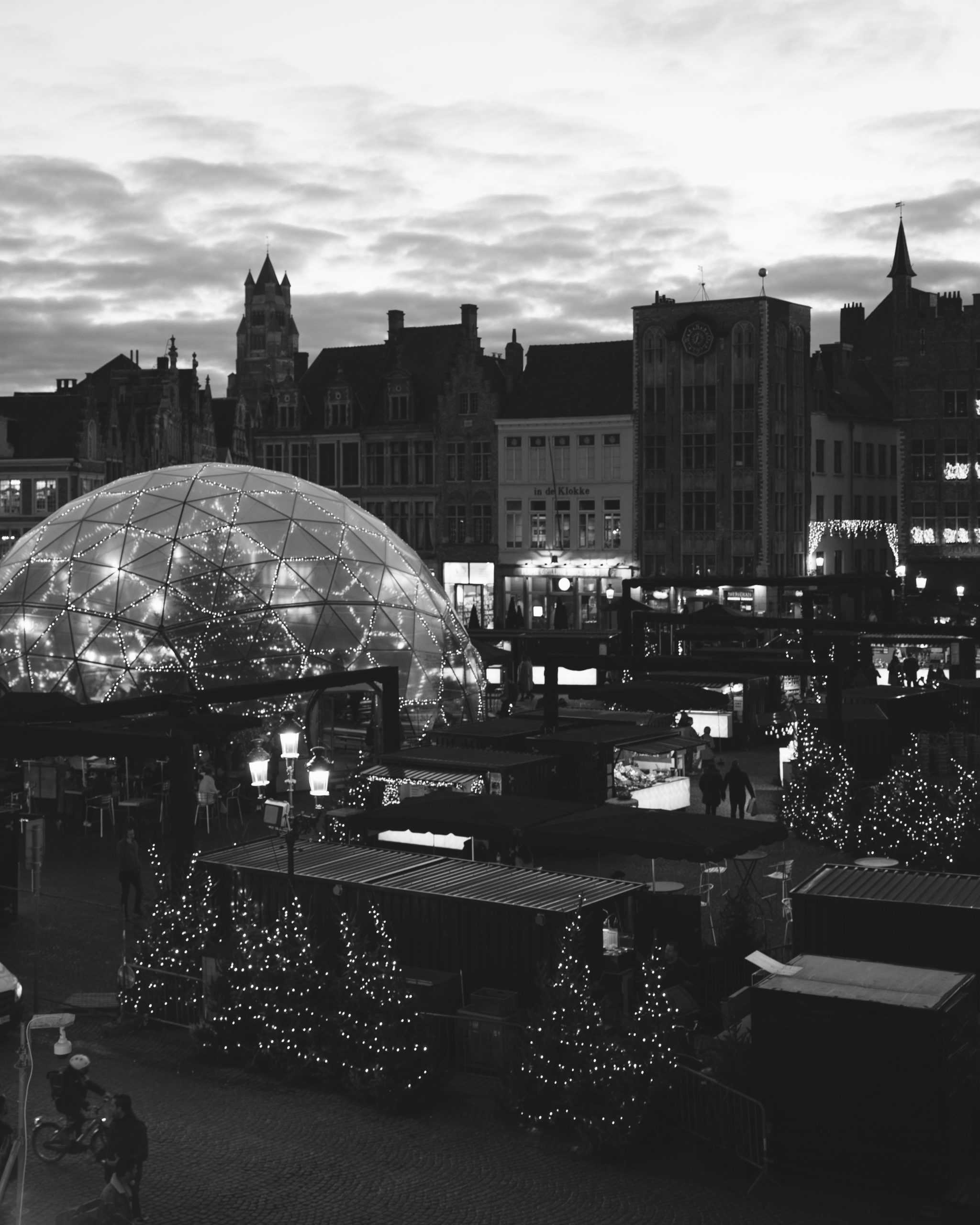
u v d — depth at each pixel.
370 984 18.09
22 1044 14.88
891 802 29.66
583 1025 16.55
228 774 36.94
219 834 33.38
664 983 18.67
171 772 22.31
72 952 23.83
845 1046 14.72
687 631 57.28
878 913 18.02
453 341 92.44
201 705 27.19
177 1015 20.19
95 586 43.06
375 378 92.56
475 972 18.98
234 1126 16.62
